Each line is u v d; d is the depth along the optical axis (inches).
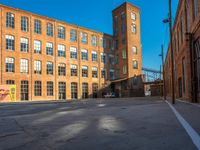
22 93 1672.0
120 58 2389.3
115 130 269.7
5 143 223.0
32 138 241.3
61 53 1964.8
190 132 236.8
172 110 474.6
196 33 613.0
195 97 657.6
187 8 746.8
